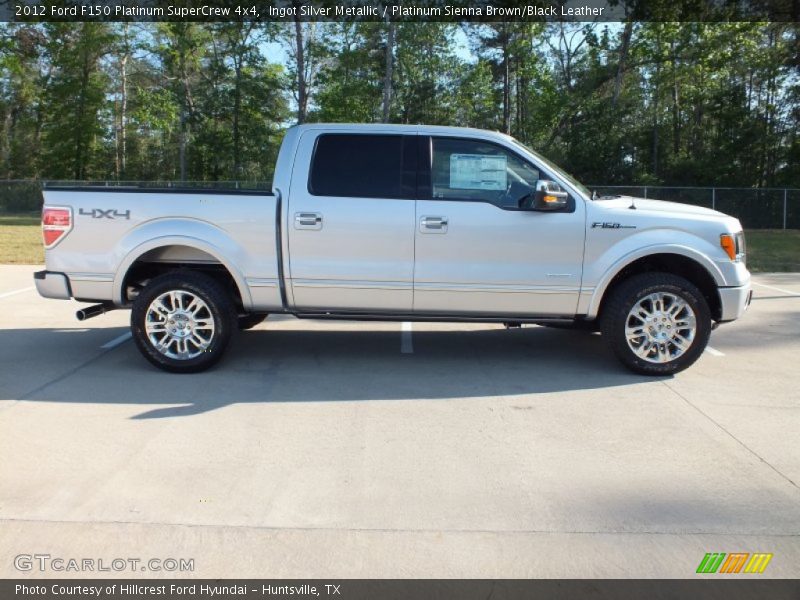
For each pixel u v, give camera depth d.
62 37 44.03
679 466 4.23
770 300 10.26
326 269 5.98
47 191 6.09
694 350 5.99
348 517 3.58
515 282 5.95
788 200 25.12
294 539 3.38
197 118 42.78
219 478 4.03
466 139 6.01
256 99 42.34
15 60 42.91
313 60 42.31
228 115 42.69
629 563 3.18
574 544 3.33
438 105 40.66
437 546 3.31
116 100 48.94
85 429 4.79
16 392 5.60
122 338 7.56
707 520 3.56
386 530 3.46
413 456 4.36
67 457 4.30
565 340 7.59
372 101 42.12
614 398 5.54
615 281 6.18
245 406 5.30
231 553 3.26
